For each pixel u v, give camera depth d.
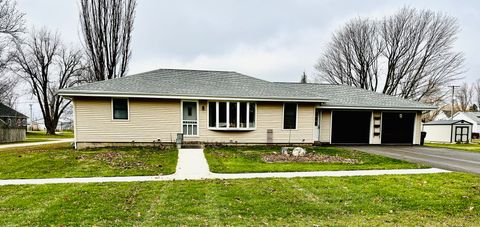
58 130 54.12
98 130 13.81
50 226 4.44
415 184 7.25
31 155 11.42
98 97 13.72
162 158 10.80
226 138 15.05
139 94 13.70
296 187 6.90
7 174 8.22
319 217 4.97
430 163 10.61
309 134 15.84
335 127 17.47
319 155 12.24
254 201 5.77
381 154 12.99
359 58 34.47
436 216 5.08
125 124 14.05
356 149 14.84
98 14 20.58
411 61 31.73
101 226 4.46
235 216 4.94
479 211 5.35
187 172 8.62
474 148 17.72
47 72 38.12
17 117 34.47
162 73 16.56
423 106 17.61
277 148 14.25
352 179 7.78
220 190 6.57
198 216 4.93
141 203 5.58
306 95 15.74
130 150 12.87
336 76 36.28
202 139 14.84
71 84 39.53
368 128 17.80
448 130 28.17
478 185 7.17
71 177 7.89
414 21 30.95
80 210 5.14
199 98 14.28
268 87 16.38
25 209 5.20
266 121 15.34
